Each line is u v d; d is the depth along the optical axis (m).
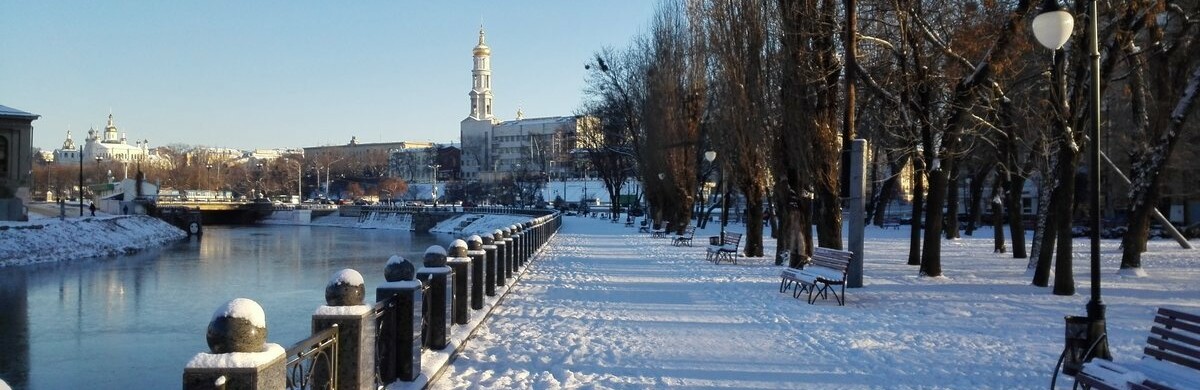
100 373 15.99
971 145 26.36
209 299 27.14
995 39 17.47
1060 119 16.38
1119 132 32.31
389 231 83.25
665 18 40.38
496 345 10.77
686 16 39.12
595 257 28.38
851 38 17.98
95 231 49.41
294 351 5.11
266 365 4.54
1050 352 10.28
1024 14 16.27
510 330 12.06
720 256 28.27
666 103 40.22
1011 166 26.59
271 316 22.36
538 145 127.94
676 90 39.75
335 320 6.23
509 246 18.59
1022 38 17.61
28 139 52.75
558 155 121.50
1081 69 16.73
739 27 23.67
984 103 22.03
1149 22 17.08
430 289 9.39
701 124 39.75
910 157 23.88
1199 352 6.45
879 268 22.92
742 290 17.64
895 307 14.57
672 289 17.95
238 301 4.67
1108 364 6.84
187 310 24.72
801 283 15.96
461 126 155.25
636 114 47.81
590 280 20.00
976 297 15.77
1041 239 18.53
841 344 10.95
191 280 33.38
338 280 6.40
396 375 7.74
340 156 170.00
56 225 45.88
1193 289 16.84
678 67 39.56
